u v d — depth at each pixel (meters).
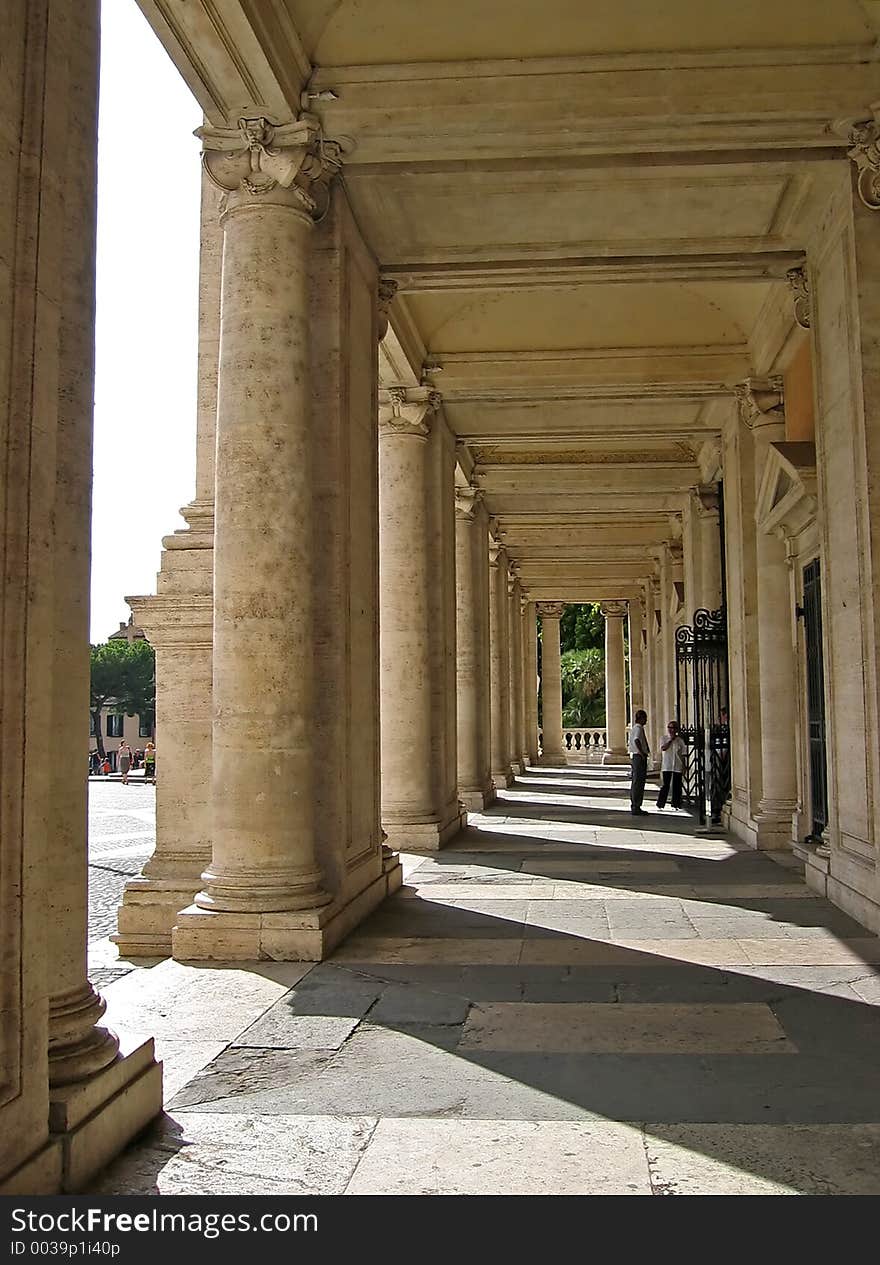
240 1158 4.17
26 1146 3.61
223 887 7.98
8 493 3.64
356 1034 5.91
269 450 8.32
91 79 4.57
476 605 20.83
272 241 8.50
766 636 14.07
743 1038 5.79
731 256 11.16
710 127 8.80
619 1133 4.43
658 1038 5.80
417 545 14.89
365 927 8.98
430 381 15.15
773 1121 4.55
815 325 10.45
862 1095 4.88
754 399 14.30
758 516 14.04
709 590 20.17
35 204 3.76
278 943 7.76
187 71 8.08
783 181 9.90
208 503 9.91
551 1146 4.29
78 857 4.32
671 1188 3.88
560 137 8.91
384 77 8.79
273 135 8.59
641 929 8.83
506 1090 4.97
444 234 10.93
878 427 8.74
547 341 15.04
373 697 10.64
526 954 7.92
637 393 15.00
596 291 14.62
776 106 8.61
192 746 9.45
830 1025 6.03
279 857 8.08
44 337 3.80
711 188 10.09
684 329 14.79
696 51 8.65
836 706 9.81
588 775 32.75
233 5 7.26
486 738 21.69
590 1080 5.11
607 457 20.92
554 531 28.48
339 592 9.08
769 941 8.30
